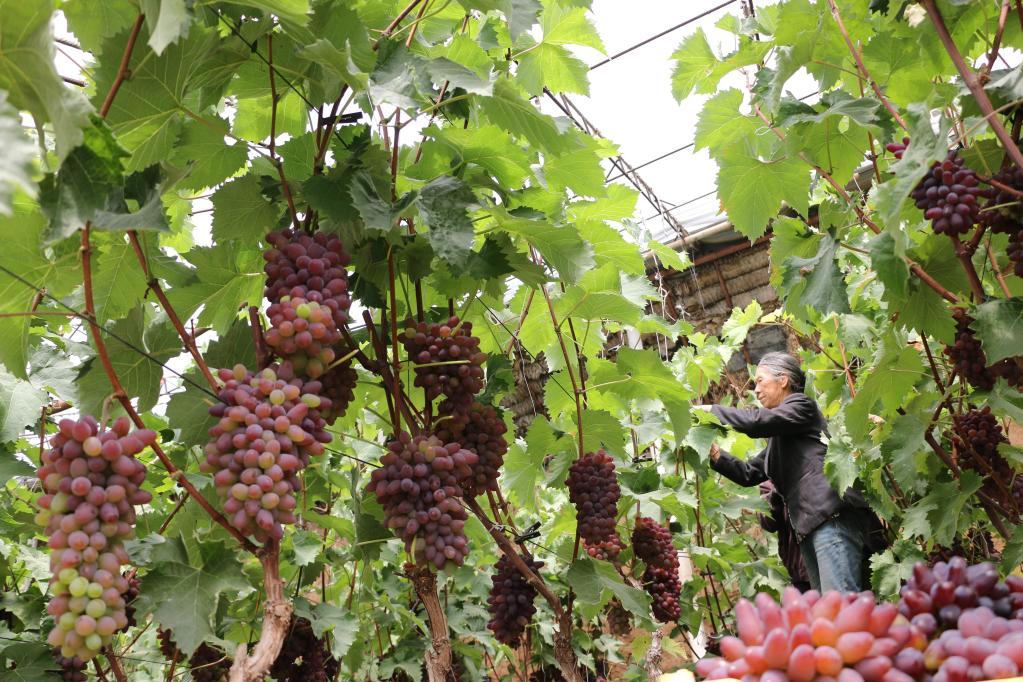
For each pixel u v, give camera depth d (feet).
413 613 11.76
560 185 7.66
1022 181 5.90
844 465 10.64
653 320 10.21
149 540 6.46
